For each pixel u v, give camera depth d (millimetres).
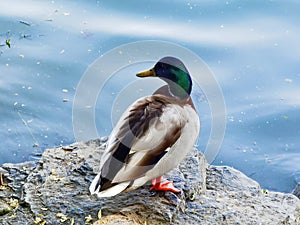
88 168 6477
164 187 6070
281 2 11195
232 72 10062
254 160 8883
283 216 6164
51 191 6156
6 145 8617
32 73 9641
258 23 10875
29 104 9195
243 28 10758
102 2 10953
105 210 5871
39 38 10234
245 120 9422
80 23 10531
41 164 6633
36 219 5809
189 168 6551
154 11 10891
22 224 5793
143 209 5875
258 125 9352
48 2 10961
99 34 10320
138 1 10969
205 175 6742
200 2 11094
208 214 6012
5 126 8875
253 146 9078
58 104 9227
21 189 6305
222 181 6711
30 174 6457
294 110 9555
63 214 5863
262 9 11109
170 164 5707
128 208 5867
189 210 6043
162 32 10453
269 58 10312
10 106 9133
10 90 9328
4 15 10594
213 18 10867
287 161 8914
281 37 10656
